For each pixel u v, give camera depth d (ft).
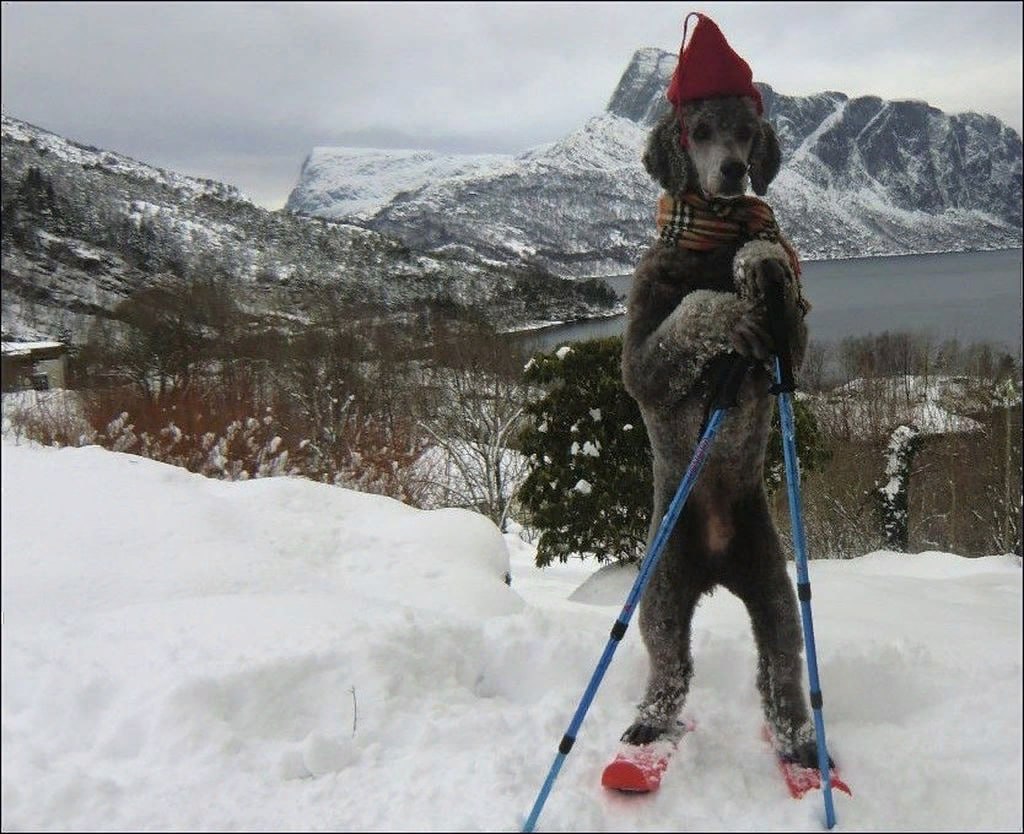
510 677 7.26
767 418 5.94
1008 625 7.82
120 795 5.37
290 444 28.43
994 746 5.89
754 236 5.67
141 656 6.63
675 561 5.97
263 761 5.79
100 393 28.22
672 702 5.90
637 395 5.81
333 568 9.78
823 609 8.36
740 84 5.90
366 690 6.50
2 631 7.13
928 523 34.30
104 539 9.37
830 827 5.07
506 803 5.38
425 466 37.19
